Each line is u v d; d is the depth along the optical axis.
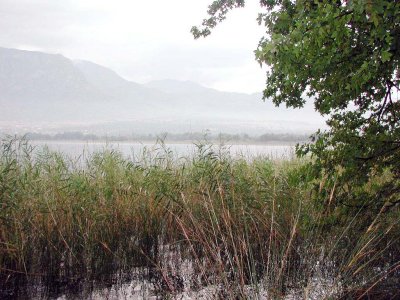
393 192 5.43
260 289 4.84
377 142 5.13
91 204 7.15
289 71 4.27
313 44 4.11
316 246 5.36
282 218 6.66
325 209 5.52
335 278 4.74
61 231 6.63
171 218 7.39
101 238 6.84
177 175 8.12
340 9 3.64
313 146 5.41
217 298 4.81
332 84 4.61
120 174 8.19
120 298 5.52
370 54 4.13
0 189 6.34
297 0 3.93
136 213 7.52
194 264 6.47
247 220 6.62
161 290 5.73
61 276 6.37
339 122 5.77
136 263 6.90
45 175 7.38
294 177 5.51
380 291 4.89
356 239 5.52
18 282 6.14
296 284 4.96
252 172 8.49
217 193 6.96
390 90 5.11
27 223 6.51
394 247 5.82
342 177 5.34
